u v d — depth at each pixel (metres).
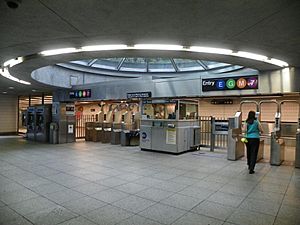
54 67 10.28
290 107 8.78
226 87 7.72
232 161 6.88
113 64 12.59
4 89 12.45
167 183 4.68
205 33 3.99
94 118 14.27
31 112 12.57
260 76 6.98
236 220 3.07
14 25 3.62
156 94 9.18
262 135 7.75
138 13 3.26
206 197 3.90
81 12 3.21
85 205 3.54
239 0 2.89
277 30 3.81
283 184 4.64
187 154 8.05
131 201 3.71
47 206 3.50
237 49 4.84
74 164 6.40
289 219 3.10
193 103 8.91
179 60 11.66
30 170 5.71
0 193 4.06
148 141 8.75
